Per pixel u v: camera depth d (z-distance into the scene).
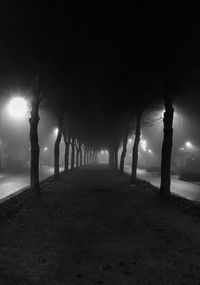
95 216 13.18
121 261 7.58
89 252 8.25
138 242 9.29
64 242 9.12
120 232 10.44
